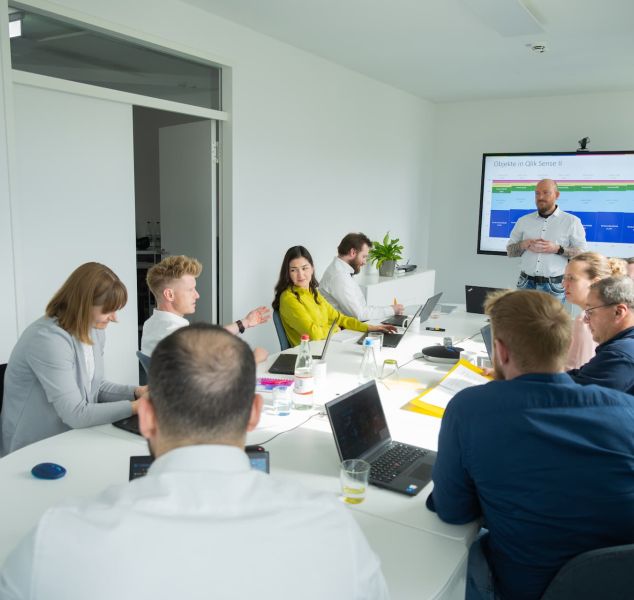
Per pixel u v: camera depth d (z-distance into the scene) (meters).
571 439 1.24
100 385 2.29
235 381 0.82
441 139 7.33
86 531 0.72
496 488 1.29
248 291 4.61
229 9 3.86
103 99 3.44
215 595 0.71
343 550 0.78
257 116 4.46
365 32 4.32
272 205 4.75
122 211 3.63
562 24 4.02
